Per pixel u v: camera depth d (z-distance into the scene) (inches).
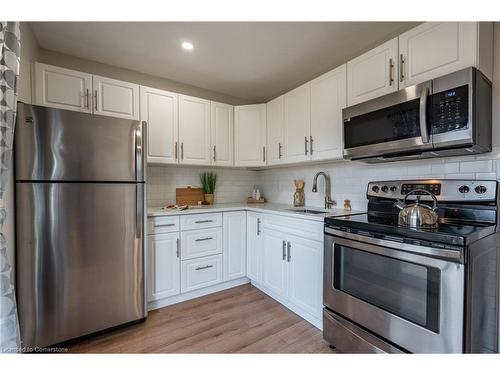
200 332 73.0
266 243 95.7
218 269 100.0
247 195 134.7
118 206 72.3
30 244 59.8
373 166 83.8
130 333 72.4
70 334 65.4
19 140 58.5
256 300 93.8
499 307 52.9
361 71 72.3
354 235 59.1
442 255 44.1
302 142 93.7
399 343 50.6
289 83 114.1
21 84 66.6
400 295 50.7
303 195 109.0
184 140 101.9
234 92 124.8
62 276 64.0
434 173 68.4
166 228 87.9
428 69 57.8
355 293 59.7
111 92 85.7
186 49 85.8
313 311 75.4
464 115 50.2
